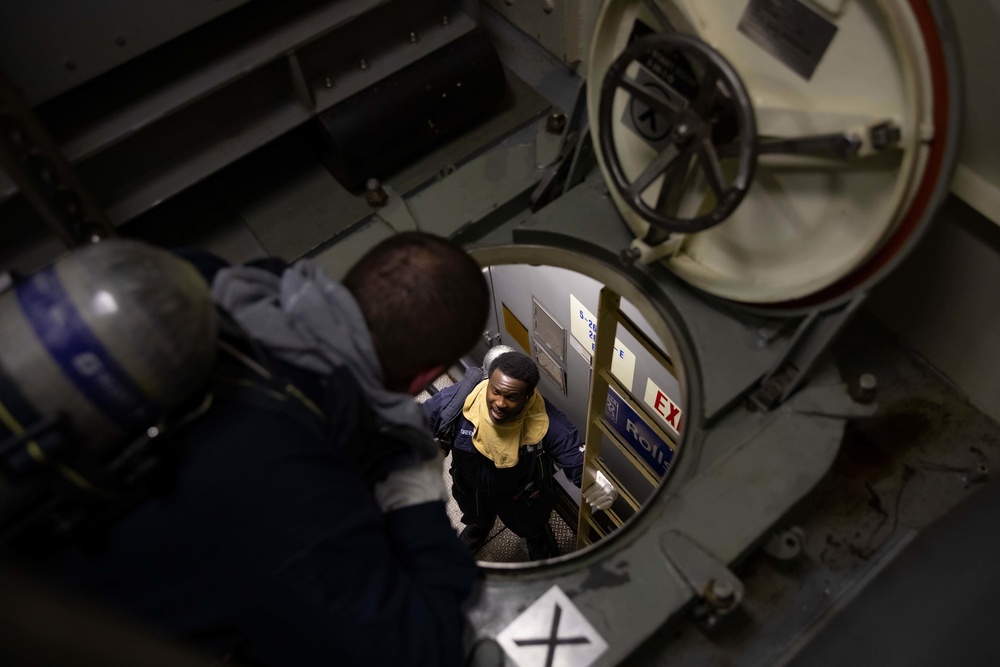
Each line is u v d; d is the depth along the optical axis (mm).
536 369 2346
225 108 1699
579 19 1826
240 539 900
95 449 828
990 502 1326
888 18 1040
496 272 3027
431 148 1905
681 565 1262
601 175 1765
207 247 1767
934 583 1248
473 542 3287
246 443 907
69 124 1513
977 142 1365
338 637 930
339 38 1716
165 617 930
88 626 673
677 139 1246
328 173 1856
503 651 1230
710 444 1449
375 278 1048
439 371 1137
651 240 1491
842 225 1286
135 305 794
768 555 1473
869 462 1586
